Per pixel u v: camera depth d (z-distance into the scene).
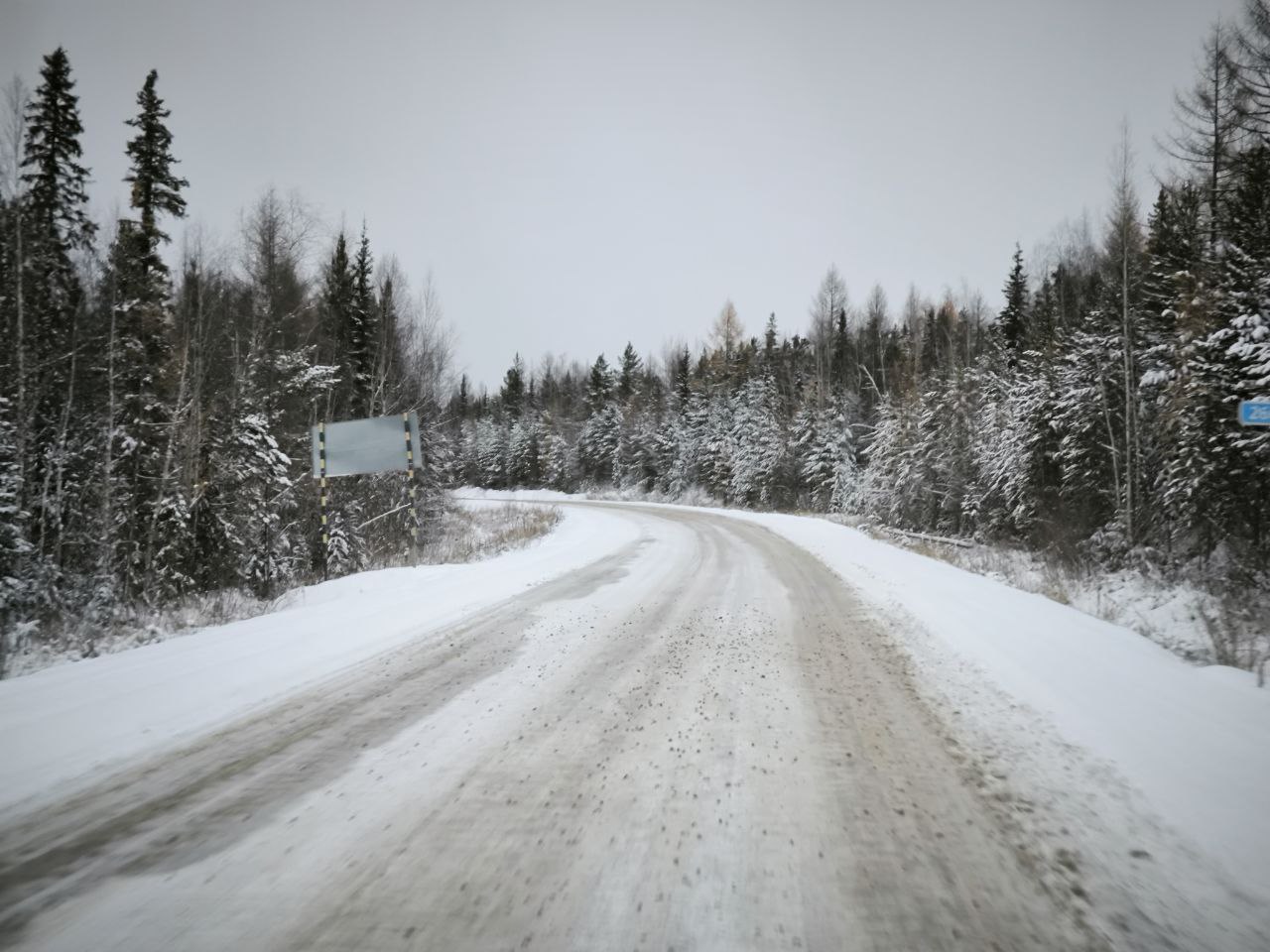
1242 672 5.48
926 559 13.92
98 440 14.72
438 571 12.24
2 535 11.13
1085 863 2.65
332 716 4.42
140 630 9.24
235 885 2.47
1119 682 5.02
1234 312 13.37
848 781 3.41
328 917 2.27
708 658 5.95
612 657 5.99
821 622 7.57
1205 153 16.19
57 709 4.48
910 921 2.28
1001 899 2.40
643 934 2.20
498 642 6.59
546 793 3.26
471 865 2.62
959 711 4.51
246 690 4.96
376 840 2.80
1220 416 13.27
